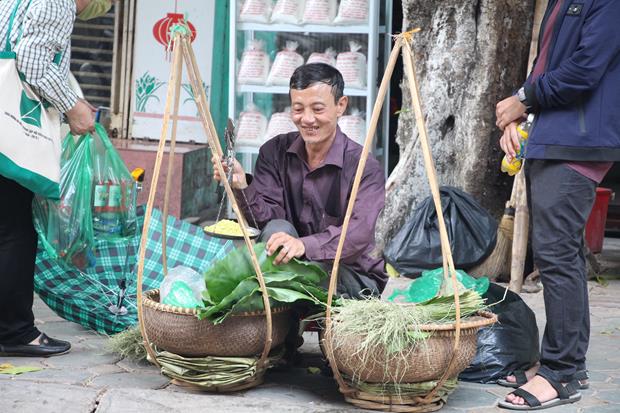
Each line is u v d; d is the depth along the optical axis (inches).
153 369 173.9
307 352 189.9
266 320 155.9
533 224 162.2
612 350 194.7
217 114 334.6
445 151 272.4
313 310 163.9
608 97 155.3
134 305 196.5
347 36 292.4
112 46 339.6
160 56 332.5
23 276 175.6
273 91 292.5
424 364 147.2
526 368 174.7
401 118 276.7
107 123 341.7
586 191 157.5
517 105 161.3
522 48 264.2
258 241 172.4
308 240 160.1
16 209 173.8
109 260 205.8
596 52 151.7
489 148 267.6
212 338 153.9
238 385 160.6
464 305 153.2
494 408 158.6
